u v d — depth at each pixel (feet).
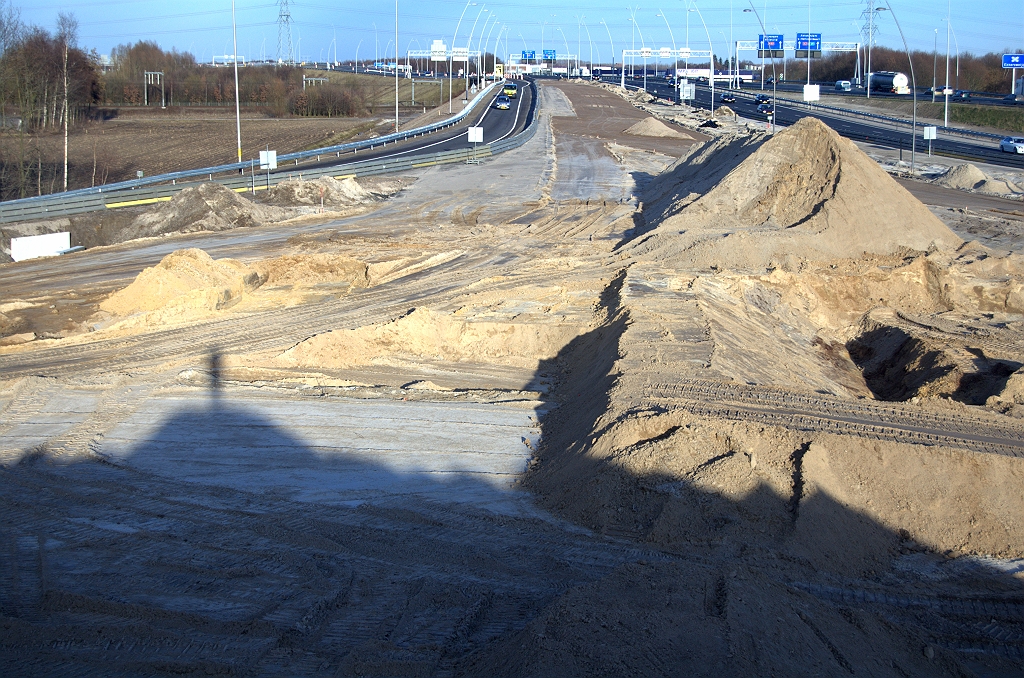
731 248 73.77
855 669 24.53
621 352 48.37
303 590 29.58
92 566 31.07
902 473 36.83
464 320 61.21
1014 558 34.50
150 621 27.45
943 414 42.47
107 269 83.51
